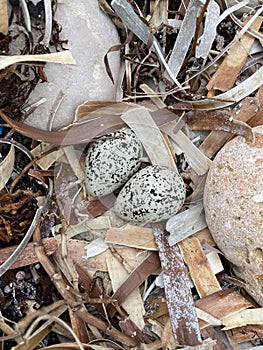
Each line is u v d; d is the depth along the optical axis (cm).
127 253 23
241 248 22
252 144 22
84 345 21
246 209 21
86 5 23
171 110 24
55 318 21
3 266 22
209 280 23
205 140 24
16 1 21
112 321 23
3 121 23
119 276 23
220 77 24
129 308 23
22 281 23
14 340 22
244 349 23
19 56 20
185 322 22
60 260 22
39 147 23
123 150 23
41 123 23
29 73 22
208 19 24
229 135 24
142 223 23
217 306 23
